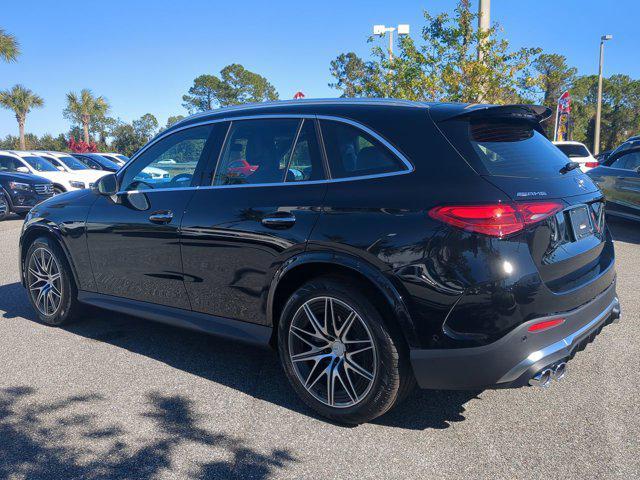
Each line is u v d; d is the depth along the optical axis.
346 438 3.04
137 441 3.03
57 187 15.48
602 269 3.33
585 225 3.24
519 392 3.55
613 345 4.29
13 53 25.17
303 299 3.20
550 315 2.78
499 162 2.97
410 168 2.98
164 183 4.05
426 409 3.37
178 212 3.82
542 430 3.08
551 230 2.87
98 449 2.96
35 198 13.47
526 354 2.73
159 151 4.20
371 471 2.73
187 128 4.09
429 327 2.79
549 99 48.75
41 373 3.93
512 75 12.59
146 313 4.12
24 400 3.52
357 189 3.09
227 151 3.77
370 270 2.91
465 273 2.70
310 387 3.26
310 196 3.23
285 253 3.24
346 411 3.12
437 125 3.05
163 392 3.62
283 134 3.54
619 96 81.44
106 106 51.69
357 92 15.20
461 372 2.77
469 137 2.98
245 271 3.47
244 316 3.56
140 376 3.87
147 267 4.05
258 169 3.57
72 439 3.06
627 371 3.81
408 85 13.25
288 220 3.24
